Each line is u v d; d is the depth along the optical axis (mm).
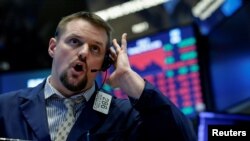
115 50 1630
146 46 2729
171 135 1517
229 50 2496
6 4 3977
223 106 2529
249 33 2309
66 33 1551
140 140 1557
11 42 3936
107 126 1556
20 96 1595
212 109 2527
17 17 4051
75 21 1566
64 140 1489
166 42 2672
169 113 1521
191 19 3018
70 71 1512
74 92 1554
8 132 1494
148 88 1524
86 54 1506
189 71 2572
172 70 2625
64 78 1515
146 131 1545
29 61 3834
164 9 3170
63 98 1567
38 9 3955
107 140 1534
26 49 3891
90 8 3459
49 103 1570
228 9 2766
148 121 1533
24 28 3994
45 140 1477
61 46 1539
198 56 2566
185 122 1555
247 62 2332
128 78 1548
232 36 2480
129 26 3234
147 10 3229
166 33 2682
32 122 1511
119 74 1557
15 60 3842
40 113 1533
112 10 3344
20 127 1511
